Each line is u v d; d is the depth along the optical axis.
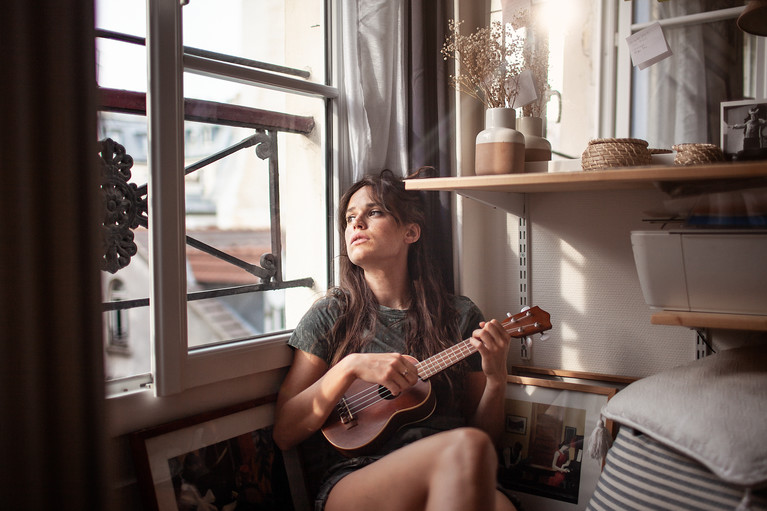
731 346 1.41
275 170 1.58
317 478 1.40
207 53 1.37
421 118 1.60
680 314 1.17
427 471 1.07
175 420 1.24
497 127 1.41
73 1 0.91
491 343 1.29
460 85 1.63
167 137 1.18
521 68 1.52
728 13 1.38
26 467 0.89
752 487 0.91
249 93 1.47
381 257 1.44
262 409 1.38
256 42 1.47
